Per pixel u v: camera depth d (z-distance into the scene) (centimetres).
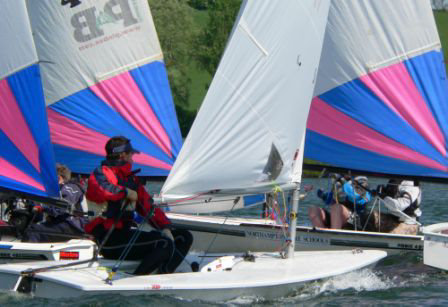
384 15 3566
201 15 18038
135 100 3850
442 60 3600
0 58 2750
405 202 3459
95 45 3812
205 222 3438
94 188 2427
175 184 2541
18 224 2958
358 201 3484
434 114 3578
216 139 2559
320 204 5231
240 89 2564
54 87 3834
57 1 3781
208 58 14062
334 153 3625
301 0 2614
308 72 2667
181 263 2767
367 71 3584
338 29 3581
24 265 2583
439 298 2591
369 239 3338
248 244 3397
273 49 2591
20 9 2745
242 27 2547
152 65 3859
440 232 3225
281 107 2627
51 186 2745
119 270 2556
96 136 3853
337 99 3616
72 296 2388
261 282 2498
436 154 3566
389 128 3588
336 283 2705
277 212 2909
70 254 2705
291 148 2673
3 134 2755
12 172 2750
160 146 3862
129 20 3822
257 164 2616
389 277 2931
